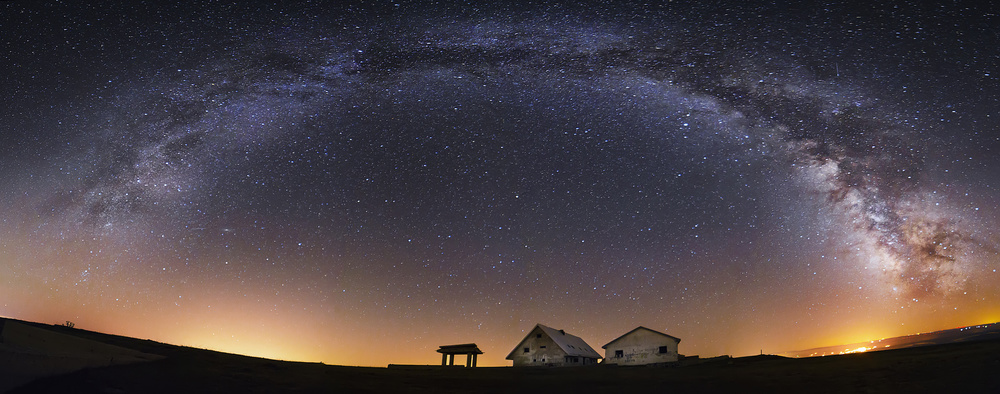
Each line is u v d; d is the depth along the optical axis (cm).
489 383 1385
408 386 1275
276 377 1209
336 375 1342
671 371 1603
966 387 1077
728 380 1369
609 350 3023
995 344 1474
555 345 3078
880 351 1617
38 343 945
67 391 858
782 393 1175
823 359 1586
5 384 813
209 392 994
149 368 1074
